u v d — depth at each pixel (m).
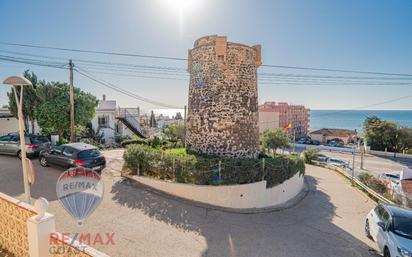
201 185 10.52
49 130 20.00
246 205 10.97
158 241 7.00
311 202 13.63
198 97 14.63
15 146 14.30
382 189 20.05
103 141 29.59
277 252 7.18
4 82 5.38
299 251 7.37
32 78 20.08
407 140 44.34
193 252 6.65
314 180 20.52
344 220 10.91
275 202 12.41
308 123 80.00
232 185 10.67
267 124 61.22
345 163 35.19
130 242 6.80
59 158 11.85
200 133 14.52
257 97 15.77
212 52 14.07
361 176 21.83
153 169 11.64
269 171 12.00
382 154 45.31
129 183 11.30
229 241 7.52
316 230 9.27
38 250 4.26
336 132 70.31
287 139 27.75
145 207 9.12
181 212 9.12
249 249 7.17
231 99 14.05
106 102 33.81
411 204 14.80
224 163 10.94
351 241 8.53
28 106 19.73
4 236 5.32
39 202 4.41
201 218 8.88
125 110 34.72
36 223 4.23
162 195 10.39
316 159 32.62
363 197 15.56
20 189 9.72
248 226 8.84
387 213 7.84
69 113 18.92
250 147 14.84
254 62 15.20
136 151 12.09
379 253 7.71
